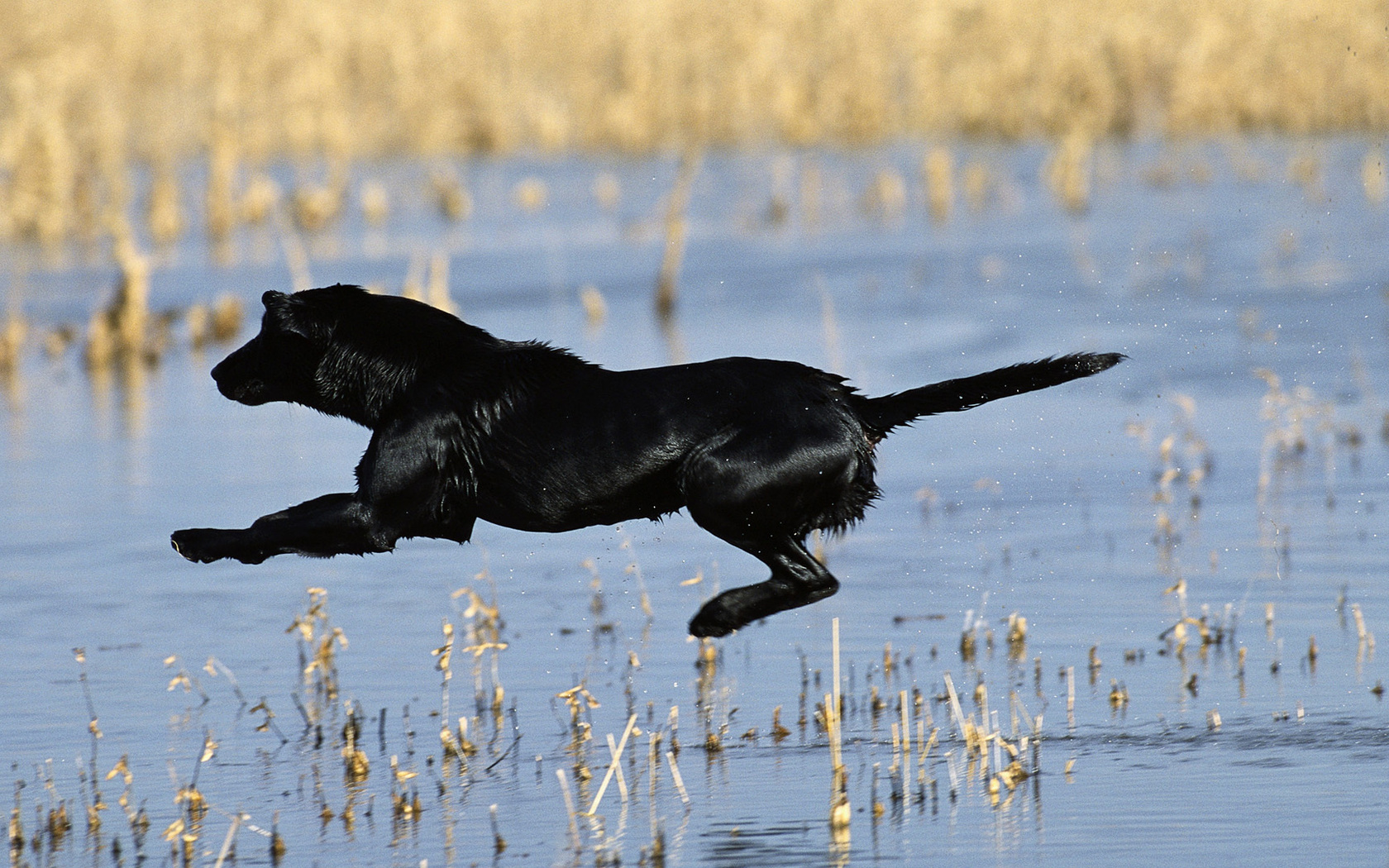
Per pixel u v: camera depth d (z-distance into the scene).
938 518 33.31
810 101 103.75
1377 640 24.62
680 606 28.33
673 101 103.75
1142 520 32.34
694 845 18.17
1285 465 36.16
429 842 18.58
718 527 20.09
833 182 90.19
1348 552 29.30
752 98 105.25
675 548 32.31
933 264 65.50
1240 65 100.38
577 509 20.38
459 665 25.45
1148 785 19.39
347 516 20.50
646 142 102.94
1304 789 19.00
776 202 80.50
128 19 107.81
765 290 62.66
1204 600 27.05
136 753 21.94
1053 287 58.91
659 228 79.12
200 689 24.47
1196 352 47.56
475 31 110.06
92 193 80.81
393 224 82.94
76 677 24.98
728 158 100.88
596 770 20.89
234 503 35.19
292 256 66.44
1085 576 28.78
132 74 105.62
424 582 30.38
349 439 42.47
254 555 20.36
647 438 20.05
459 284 66.62
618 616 27.91
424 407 20.55
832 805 19.22
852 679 23.95
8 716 23.38
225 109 97.56
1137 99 102.81
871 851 17.80
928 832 18.28
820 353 49.97
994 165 92.50
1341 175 80.56
